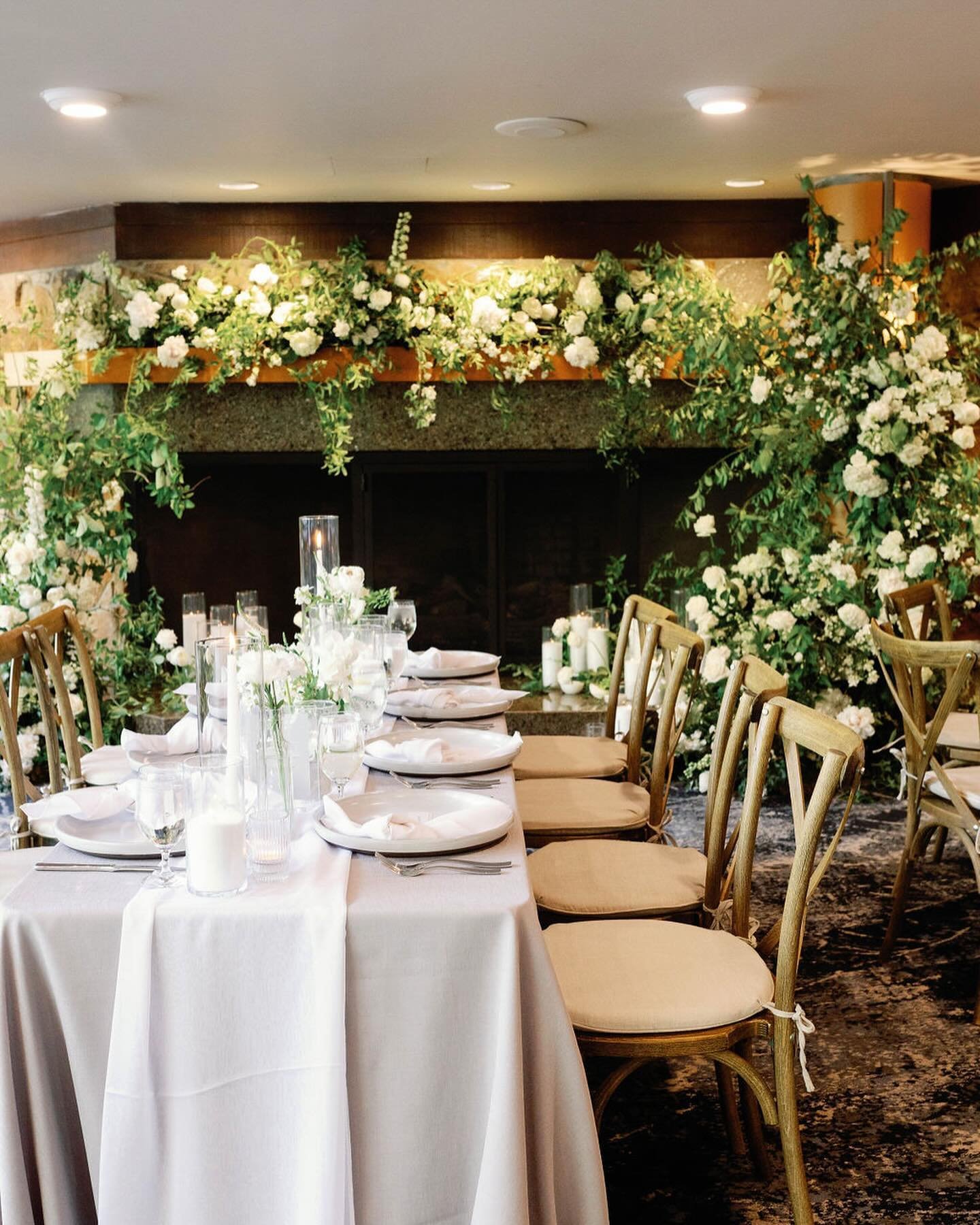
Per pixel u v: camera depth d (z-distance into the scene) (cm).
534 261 513
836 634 465
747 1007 206
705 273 509
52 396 495
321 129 375
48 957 179
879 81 331
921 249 485
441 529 541
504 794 234
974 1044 289
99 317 495
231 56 300
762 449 472
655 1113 264
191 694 318
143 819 183
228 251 507
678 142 401
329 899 180
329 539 310
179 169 434
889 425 448
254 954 178
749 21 279
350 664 242
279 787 195
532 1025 183
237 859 182
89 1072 182
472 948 179
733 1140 245
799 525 478
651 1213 226
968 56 309
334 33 283
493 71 316
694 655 306
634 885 257
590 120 367
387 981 179
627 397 516
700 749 477
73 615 348
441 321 493
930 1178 237
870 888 387
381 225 509
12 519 491
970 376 471
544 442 530
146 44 290
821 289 453
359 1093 182
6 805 463
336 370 504
